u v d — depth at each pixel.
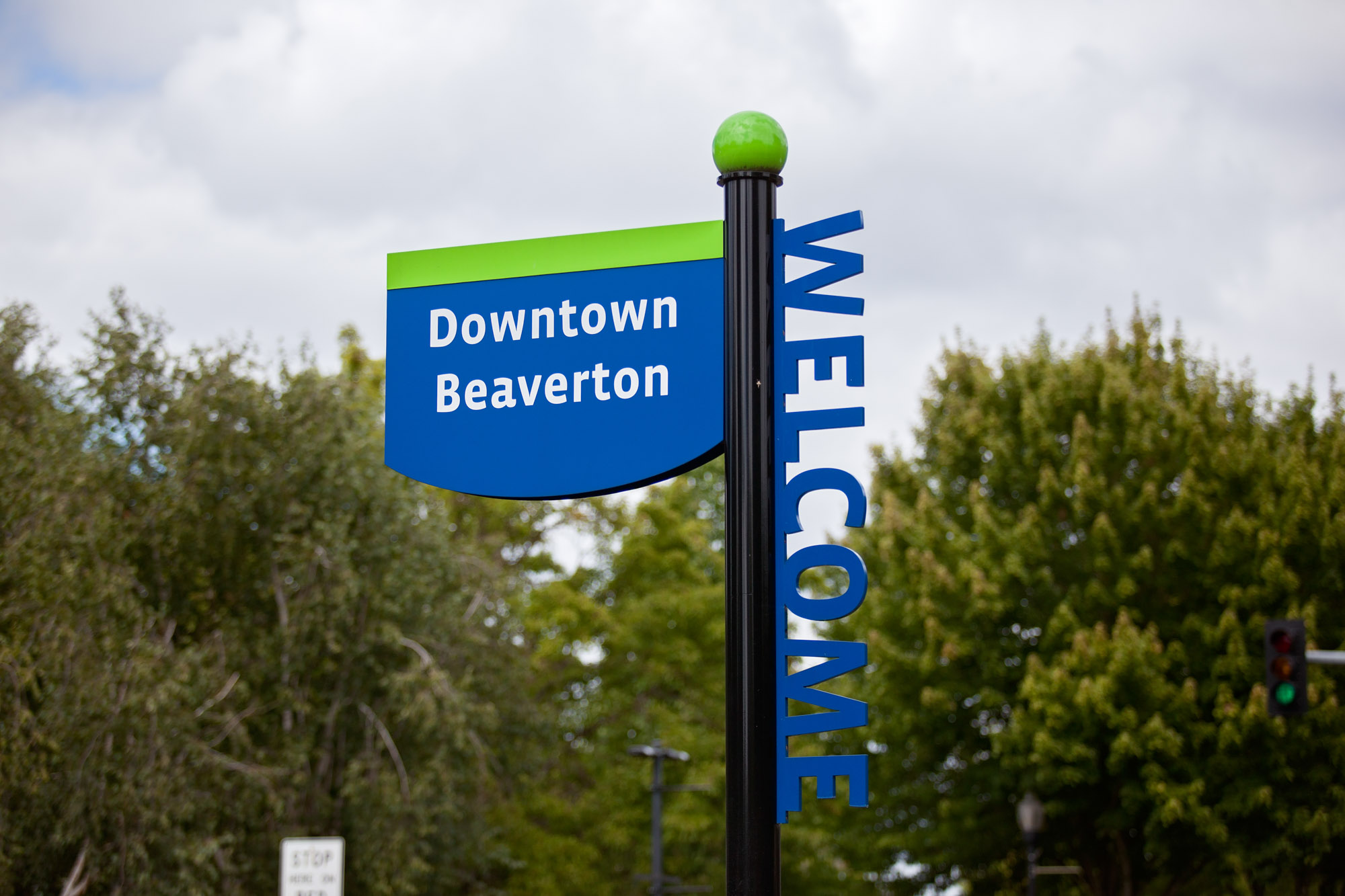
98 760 17.62
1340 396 23.38
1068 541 22.39
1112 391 22.70
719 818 31.83
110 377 22.52
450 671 23.95
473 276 4.40
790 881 31.52
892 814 24.41
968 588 22.44
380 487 23.27
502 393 4.32
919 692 22.83
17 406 20.17
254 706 21.33
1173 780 20.89
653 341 4.21
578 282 4.31
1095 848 23.67
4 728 16.64
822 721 3.80
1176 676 21.47
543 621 33.91
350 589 21.92
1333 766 20.22
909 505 25.47
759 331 4.06
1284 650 13.16
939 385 26.22
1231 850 20.66
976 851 23.72
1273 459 21.52
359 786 21.58
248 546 23.20
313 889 17.58
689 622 33.88
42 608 17.72
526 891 30.06
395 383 4.41
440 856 23.91
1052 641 21.59
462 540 29.50
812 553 3.89
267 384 23.44
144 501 22.39
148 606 21.27
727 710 3.86
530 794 31.69
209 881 19.58
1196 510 21.12
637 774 32.25
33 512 18.17
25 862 17.52
